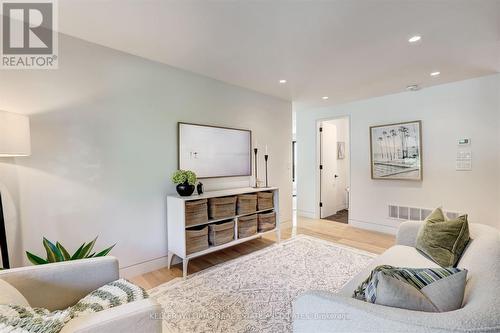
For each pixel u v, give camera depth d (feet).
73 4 5.51
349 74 9.92
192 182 8.67
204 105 10.13
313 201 16.80
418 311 2.71
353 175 14.55
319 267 8.66
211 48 7.68
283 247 10.75
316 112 16.48
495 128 10.09
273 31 6.68
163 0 5.37
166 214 9.00
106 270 4.72
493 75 10.03
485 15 5.91
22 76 6.31
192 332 5.45
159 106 8.79
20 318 2.80
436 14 5.89
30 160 6.38
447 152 11.26
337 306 2.99
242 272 8.32
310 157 16.92
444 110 11.28
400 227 7.38
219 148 10.62
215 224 9.35
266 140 12.88
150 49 7.76
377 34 6.82
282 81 10.77
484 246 4.24
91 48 7.31
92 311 3.80
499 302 2.56
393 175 12.85
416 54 8.09
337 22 6.25
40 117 6.53
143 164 8.42
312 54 8.09
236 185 11.44
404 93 12.49
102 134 7.54
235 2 5.45
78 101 7.11
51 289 4.20
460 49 7.74
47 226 6.62
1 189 5.99
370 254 9.85
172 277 8.12
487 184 10.33
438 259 5.57
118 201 7.88
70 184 6.98
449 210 11.25
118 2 5.43
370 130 13.67
